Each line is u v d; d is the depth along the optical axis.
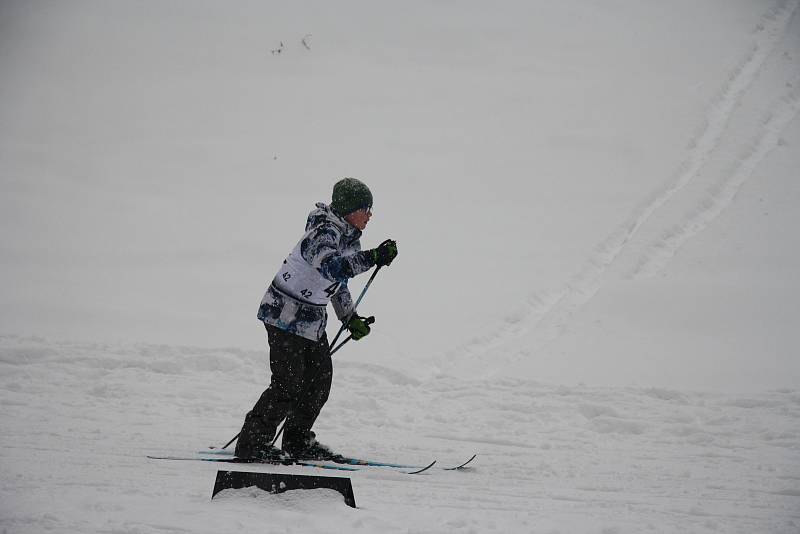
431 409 24.83
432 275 42.94
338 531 10.61
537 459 18.83
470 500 13.72
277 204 52.62
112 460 15.93
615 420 22.61
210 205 52.19
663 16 83.19
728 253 41.75
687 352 31.89
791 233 43.56
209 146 60.84
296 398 16.45
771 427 21.61
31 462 15.38
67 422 20.56
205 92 69.12
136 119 64.44
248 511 11.40
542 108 66.38
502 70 72.81
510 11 83.25
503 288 41.25
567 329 35.28
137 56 74.06
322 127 64.12
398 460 18.41
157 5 82.50
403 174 57.22
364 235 48.28
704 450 19.86
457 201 53.38
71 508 11.22
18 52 73.69
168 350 29.06
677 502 14.12
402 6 83.12
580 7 84.62
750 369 29.50
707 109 64.06
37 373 26.19
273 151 60.16
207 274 42.50
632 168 56.97
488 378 29.66
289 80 71.25
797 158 54.12
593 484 15.73
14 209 49.62
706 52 74.00
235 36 77.69
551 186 55.12
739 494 15.00
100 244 45.88
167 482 13.77
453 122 65.06
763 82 67.88
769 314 34.97
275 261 44.66
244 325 36.09
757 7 83.75
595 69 72.62
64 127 62.47
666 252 43.78
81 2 82.88
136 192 53.59
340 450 19.42
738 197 48.75
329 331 35.81
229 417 22.81
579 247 46.34
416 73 72.69
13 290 38.91
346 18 80.75
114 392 24.70
